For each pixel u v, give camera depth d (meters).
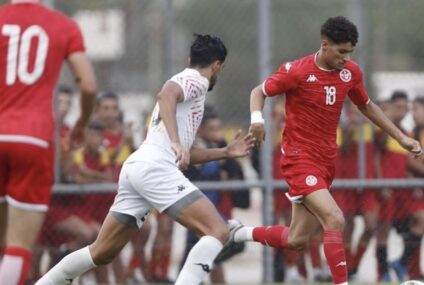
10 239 18.70
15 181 18.66
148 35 36.25
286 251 33.16
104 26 36.03
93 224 32.88
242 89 37.97
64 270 22.48
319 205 22.58
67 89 32.69
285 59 39.94
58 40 18.73
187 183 21.52
